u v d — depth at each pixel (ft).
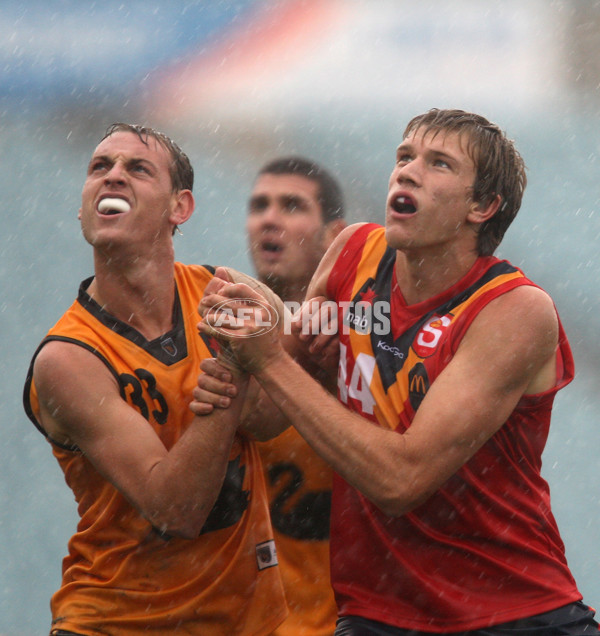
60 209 147.13
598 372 127.44
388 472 35.88
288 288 54.75
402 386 38.52
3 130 167.53
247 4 187.32
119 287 39.22
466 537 38.93
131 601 39.19
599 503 105.29
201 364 37.50
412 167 37.96
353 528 40.32
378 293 40.68
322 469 48.19
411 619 39.14
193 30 183.11
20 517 101.86
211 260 141.59
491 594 38.99
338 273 42.29
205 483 36.73
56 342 38.24
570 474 110.42
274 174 53.98
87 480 39.93
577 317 134.00
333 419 36.37
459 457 36.52
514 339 37.24
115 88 177.06
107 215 38.17
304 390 36.86
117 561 39.63
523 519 39.47
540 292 38.50
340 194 55.62
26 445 110.01
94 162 39.45
